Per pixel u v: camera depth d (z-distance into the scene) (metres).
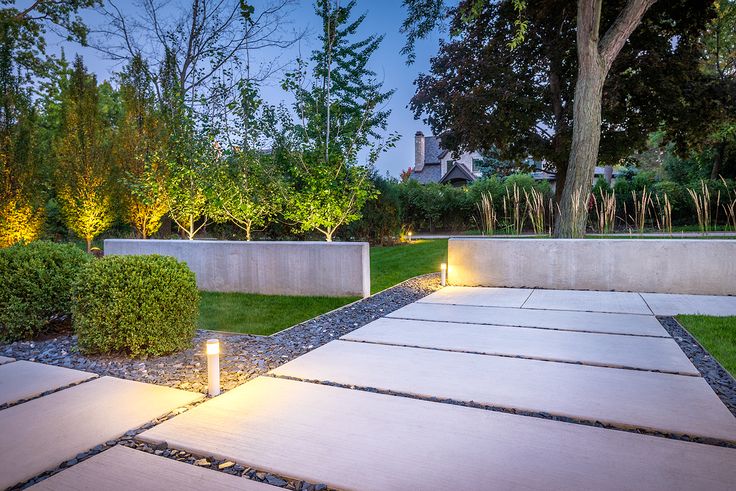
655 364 3.91
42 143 14.59
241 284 8.20
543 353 4.27
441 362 4.03
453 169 35.94
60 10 18.05
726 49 20.58
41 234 12.72
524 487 2.11
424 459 2.37
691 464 2.31
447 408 3.03
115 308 4.19
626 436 2.62
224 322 5.94
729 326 5.09
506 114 14.38
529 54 15.35
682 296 7.23
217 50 13.77
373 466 2.31
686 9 13.55
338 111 9.97
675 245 7.50
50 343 4.89
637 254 7.71
